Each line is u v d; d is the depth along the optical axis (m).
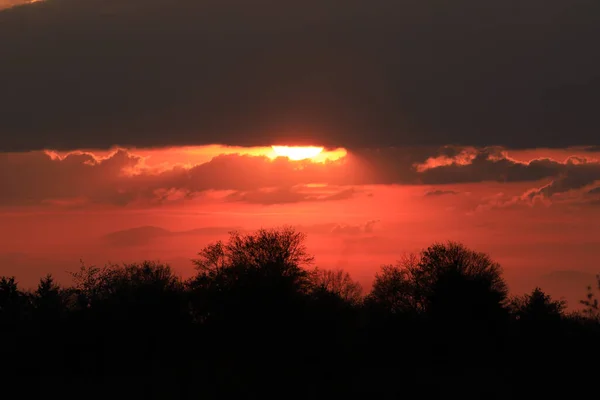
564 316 187.12
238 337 185.38
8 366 181.38
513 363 168.00
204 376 176.62
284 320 184.75
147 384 172.12
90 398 162.00
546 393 147.25
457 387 163.25
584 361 142.62
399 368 183.38
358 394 163.88
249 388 168.62
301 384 171.00
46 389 168.75
